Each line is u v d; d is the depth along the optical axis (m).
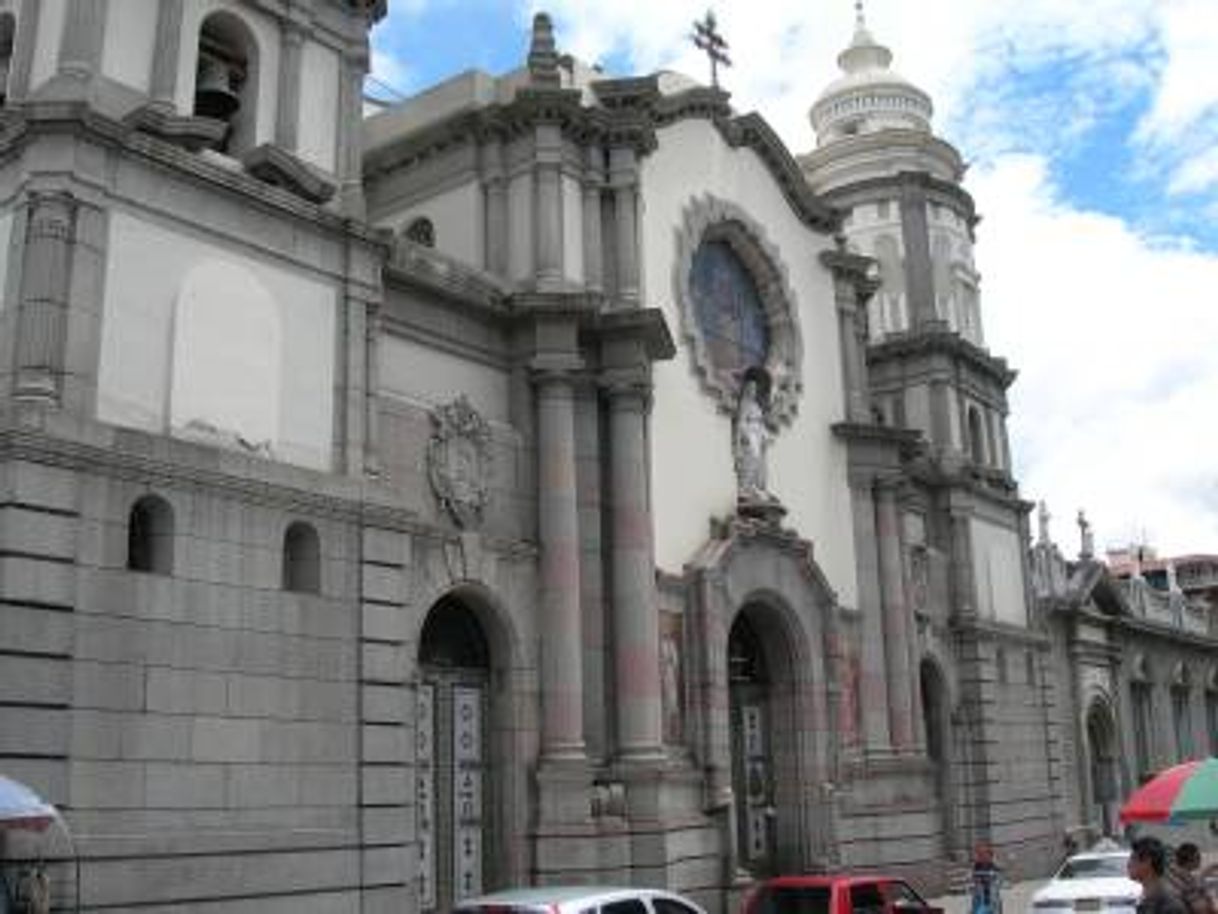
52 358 19.14
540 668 27.38
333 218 23.73
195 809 19.70
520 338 28.91
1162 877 12.41
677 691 30.64
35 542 18.38
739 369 35.66
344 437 23.34
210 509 20.75
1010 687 46.31
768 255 36.91
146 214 20.91
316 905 21.02
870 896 20.33
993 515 47.69
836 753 35.16
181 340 21.03
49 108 19.66
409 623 24.27
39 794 17.83
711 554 32.00
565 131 30.42
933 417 45.84
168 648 19.77
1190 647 68.88
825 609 35.66
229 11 23.34
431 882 25.34
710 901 29.17
